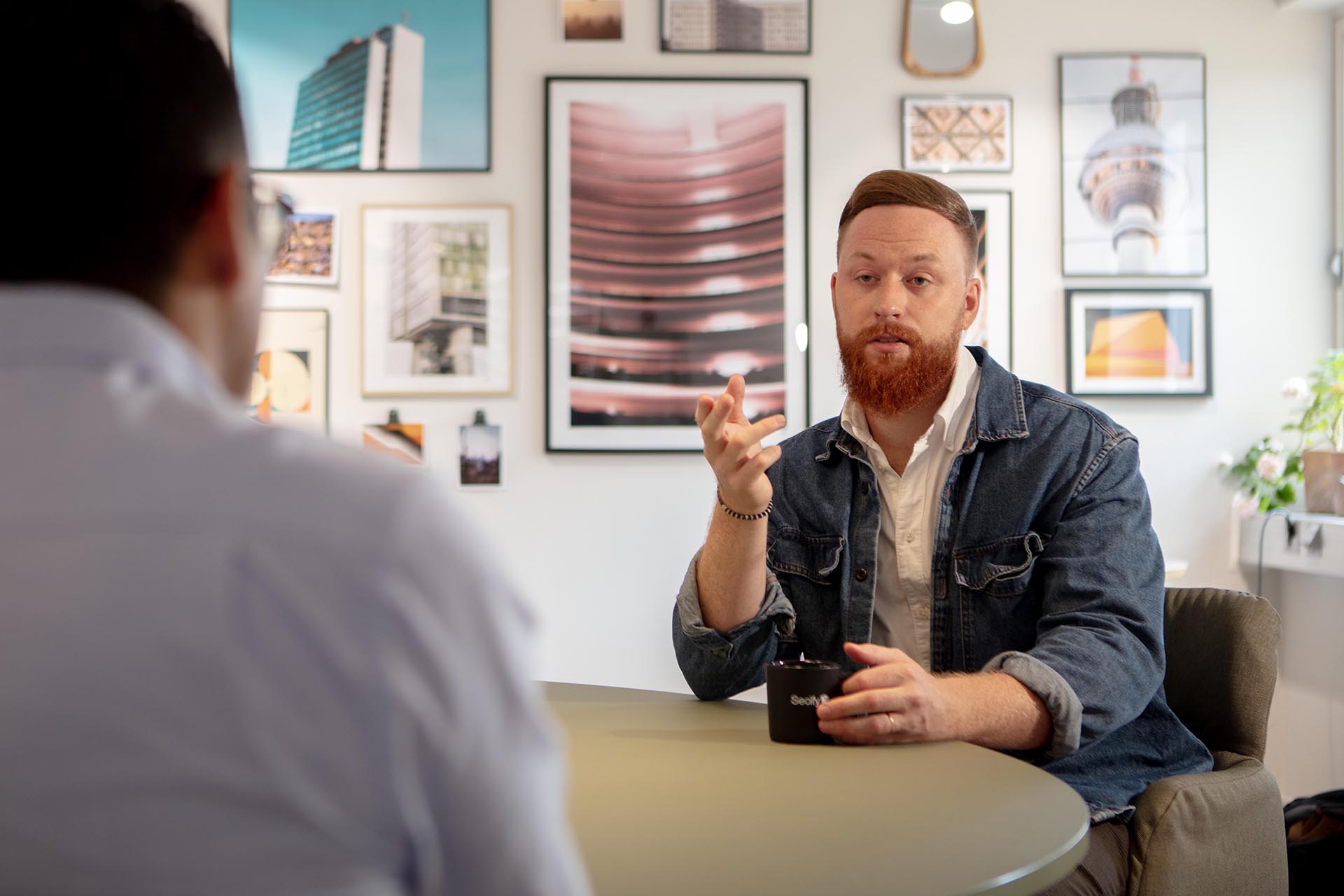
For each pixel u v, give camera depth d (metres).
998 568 1.48
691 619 1.43
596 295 3.31
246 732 0.36
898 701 1.15
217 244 0.45
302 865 0.36
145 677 0.36
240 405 0.50
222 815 0.36
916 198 1.53
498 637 0.40
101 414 0.40
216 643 0.36
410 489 0.40
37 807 0.35
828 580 1.59
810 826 0.89
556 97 3.31
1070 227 3.35
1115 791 1.35
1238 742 1.49
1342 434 3.18
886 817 0.91
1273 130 3.39
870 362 1.52
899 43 3.35
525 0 3.32
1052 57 3.37
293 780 0.36
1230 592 1.57
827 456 1.62
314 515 0.38
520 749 0.40
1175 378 3.36
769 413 3.31
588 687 1.55
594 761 1.10
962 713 1.19
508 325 3.31
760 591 1.42
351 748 0.37
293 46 3.31
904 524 1.57
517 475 3.30
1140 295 3.36
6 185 0.41
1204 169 3.37
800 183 3.32
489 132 3.30
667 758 1.12
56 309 0.41
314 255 3.30
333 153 3.30
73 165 0.41
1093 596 1.38
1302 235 3.39
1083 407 1.54
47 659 0.36
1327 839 2.24
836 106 3.34
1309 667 3.20
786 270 3.32
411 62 3.31
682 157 3.32
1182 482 3.37
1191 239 3.37
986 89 3.36
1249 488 3.33
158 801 0.36
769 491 1.38
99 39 0.42
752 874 0.77
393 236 3.30
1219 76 3.40
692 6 3.32
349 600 0.37
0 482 0.38
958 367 1.58
